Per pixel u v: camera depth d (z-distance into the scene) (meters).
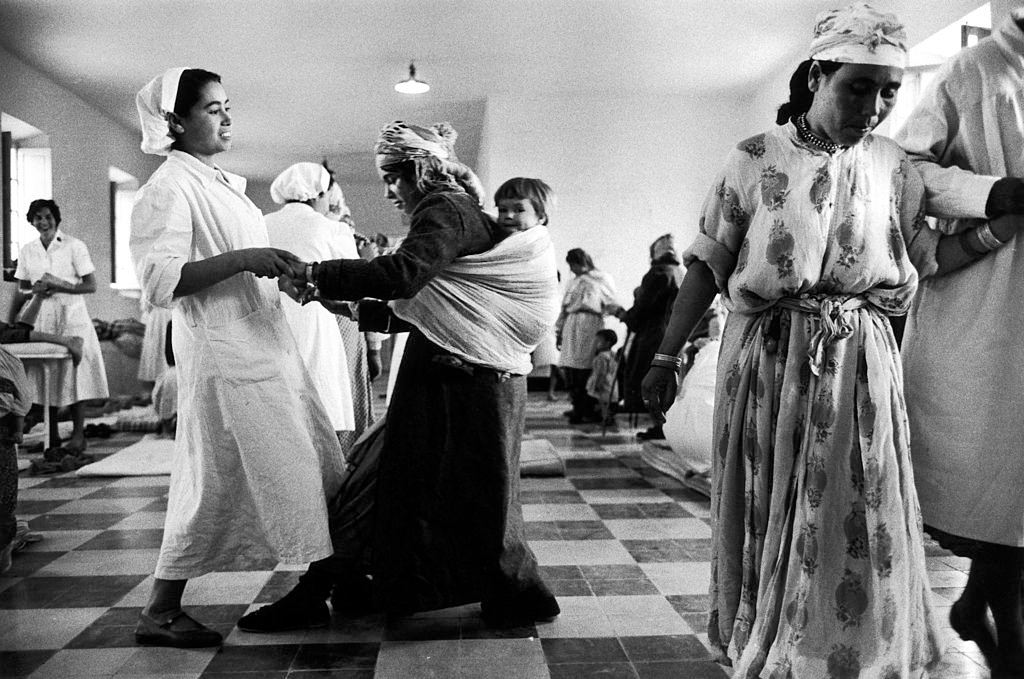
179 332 2.40
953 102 2.05
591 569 3.18
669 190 10.84
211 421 2.35
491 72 9.62
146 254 2.27
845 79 1.70
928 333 2.10
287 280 2.31
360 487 2.56
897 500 1.77
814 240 1.78
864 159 1.83
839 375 1.80
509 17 7.80
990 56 2.04
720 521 1.95
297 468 2.36
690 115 10.83
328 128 12.09
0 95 8.34
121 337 10.12
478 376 2.48
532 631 2.54
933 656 1.83
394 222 17.12
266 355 2.39
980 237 1.96
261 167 14.95
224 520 2.37
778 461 1.82
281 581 3.04
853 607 1.76
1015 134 2.02
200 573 2.38
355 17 7.72
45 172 9.34
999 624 2.06
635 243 10.84
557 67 9.48
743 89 10.46
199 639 2.43
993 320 1.99
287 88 10.05
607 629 2.56
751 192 1.86
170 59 8.84
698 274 1.99
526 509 4.24
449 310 2.46
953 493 2.04
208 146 2.45
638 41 8.56
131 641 2.48
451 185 2.51
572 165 10.77
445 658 2.34
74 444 5.91
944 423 2.05
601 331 7.80
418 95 10.51
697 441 4.69
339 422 3.52
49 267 6.17
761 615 1.81
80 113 10.24
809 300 1.83
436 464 2.46
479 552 2.49
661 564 3.25
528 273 2.51
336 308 2.60
